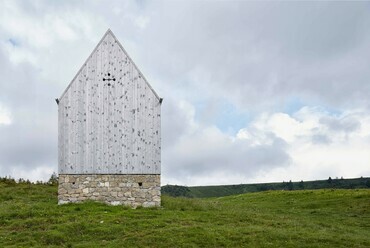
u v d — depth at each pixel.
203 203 39.09
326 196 52.31
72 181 35.94
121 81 37.38
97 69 37.34
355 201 46.88
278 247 24.91
